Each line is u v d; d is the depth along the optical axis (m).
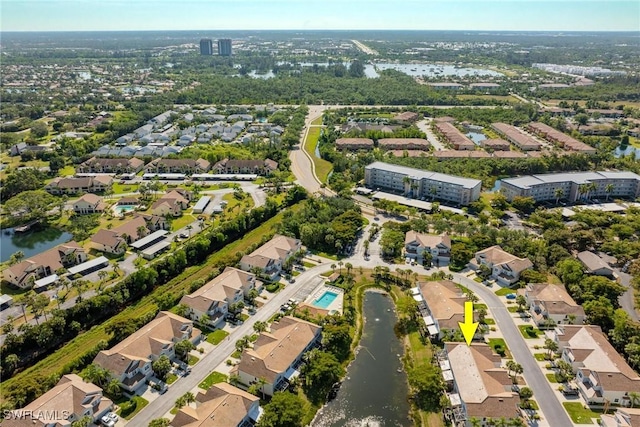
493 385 131.00
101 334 160.75
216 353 151.75
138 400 131.88
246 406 122.75
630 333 150.88
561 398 133.62
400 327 168.75
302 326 155.75
